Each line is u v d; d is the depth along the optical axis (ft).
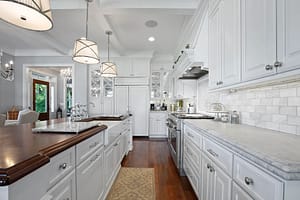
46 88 23.89
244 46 4.62
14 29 11.94
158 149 14.87
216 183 4.62
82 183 4.49
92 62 9.50
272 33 3.53
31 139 3.90
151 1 9.03
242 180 3.31
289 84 4.62
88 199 4.90
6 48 17.06
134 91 19.40
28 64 18.16
